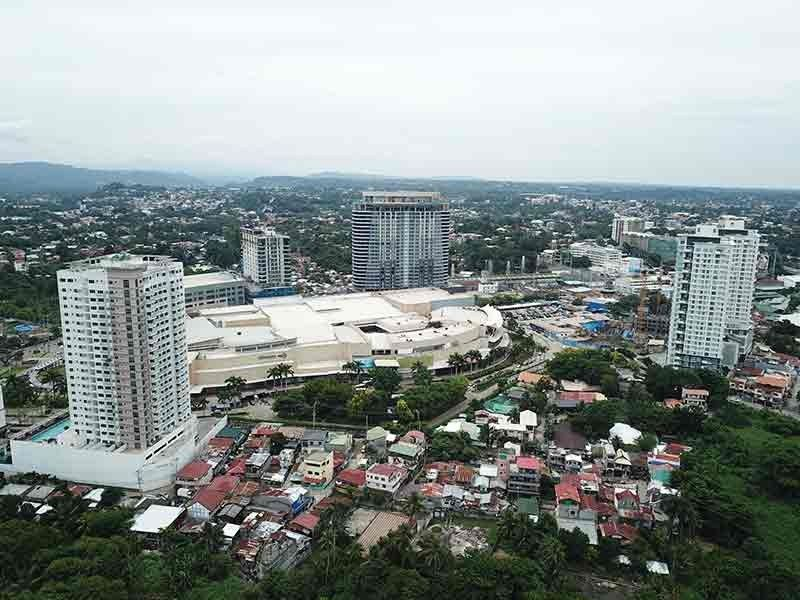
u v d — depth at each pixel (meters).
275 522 182.88
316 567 156.62
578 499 183.88
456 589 150.75
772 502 197.88
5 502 185.00
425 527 185.25
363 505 195.62
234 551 169.12
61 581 152.12
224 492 194.88
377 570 154.38
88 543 165.12
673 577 162.12
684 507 170.25
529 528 169.00
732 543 177.62
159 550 172.38
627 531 179.50
